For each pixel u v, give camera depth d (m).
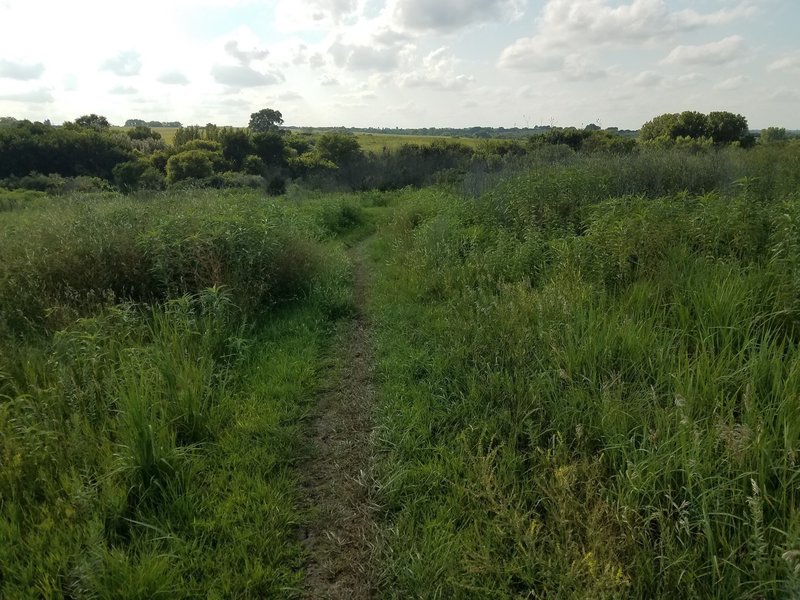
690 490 2.74
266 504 3.27
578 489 3.12
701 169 10.68
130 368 4.38
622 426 3.44
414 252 9.71
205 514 3.20
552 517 2.95
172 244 6.68
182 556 2.84
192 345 5.14
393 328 6.50
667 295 5.39
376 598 2.70
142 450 3.38
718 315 4.50
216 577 2.75
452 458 3.60
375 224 16.91
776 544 2.49
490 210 10.85
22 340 5.41
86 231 7.15
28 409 3.97
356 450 3.99
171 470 3.46
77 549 2.78
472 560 2.77
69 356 4.59
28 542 2.85
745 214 6.13
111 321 5.68
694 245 6.35
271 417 4.30
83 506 3.03
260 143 46.28
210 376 4.70
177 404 4.07
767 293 4.75
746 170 10.73
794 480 2.76
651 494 2.91
